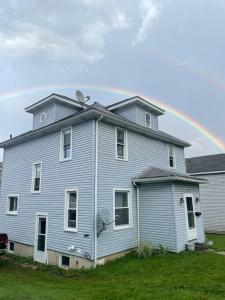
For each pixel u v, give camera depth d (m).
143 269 9.34
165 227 12.09
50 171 13.30
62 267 11.21
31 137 14.95
